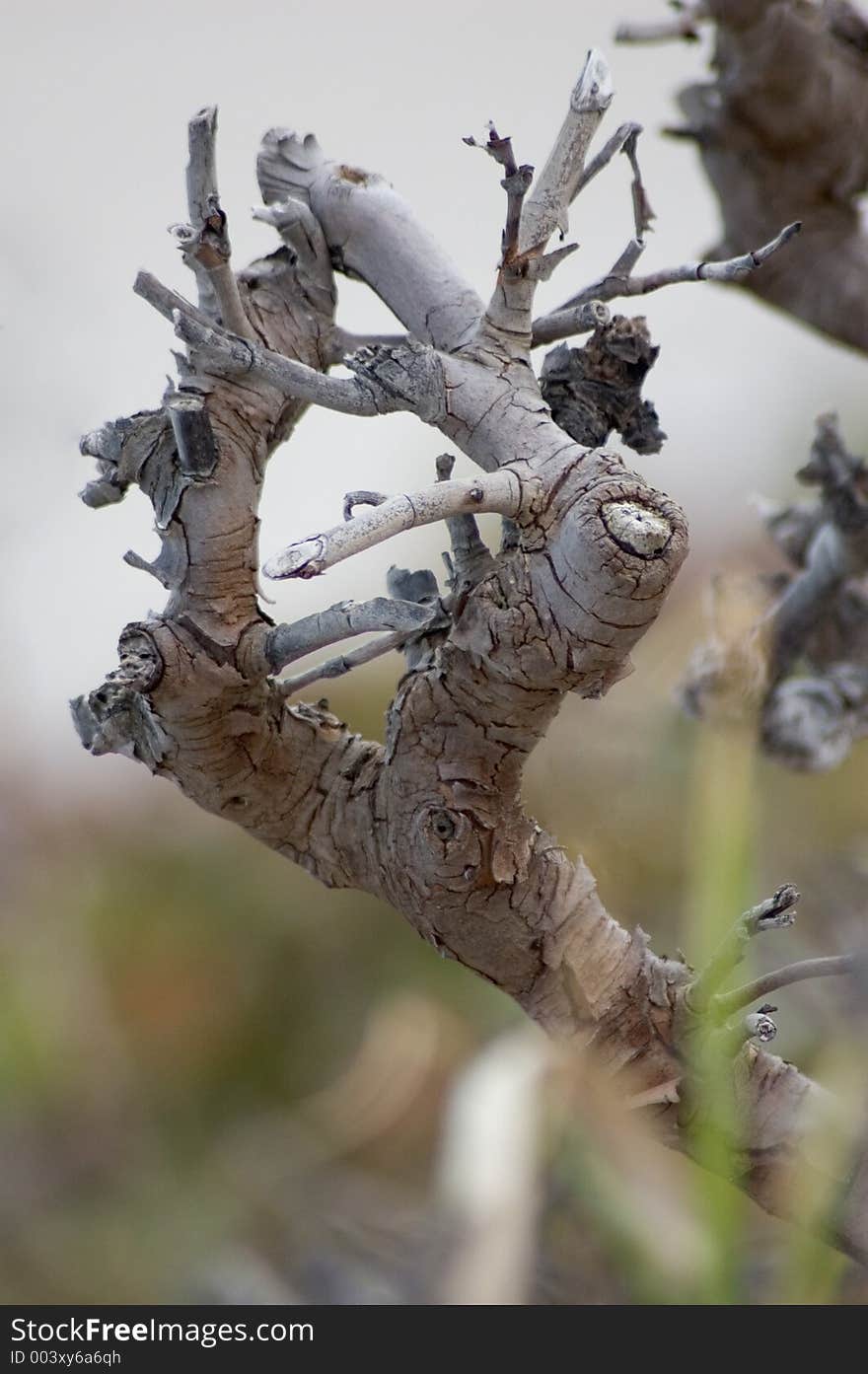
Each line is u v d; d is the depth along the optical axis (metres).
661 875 1.09
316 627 0.82
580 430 0.84
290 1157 1.16
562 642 0.80
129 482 0.83
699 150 0.98
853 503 0.93
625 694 1.11
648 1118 0.84
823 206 0.98
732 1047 0.83
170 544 0.83
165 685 0.82
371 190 0.85
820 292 0.98
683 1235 0.89
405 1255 1.01
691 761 1.09
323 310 0.85
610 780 1.08
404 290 0.84
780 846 1.15
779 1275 0.90
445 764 0.82
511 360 0.82
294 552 0.76
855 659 0.96
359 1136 1.15
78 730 0.84
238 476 0.82
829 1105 0.84
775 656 0.95
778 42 0.95
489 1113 0.90
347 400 0.81
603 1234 0.90
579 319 0.83
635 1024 0.84
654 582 0.79
